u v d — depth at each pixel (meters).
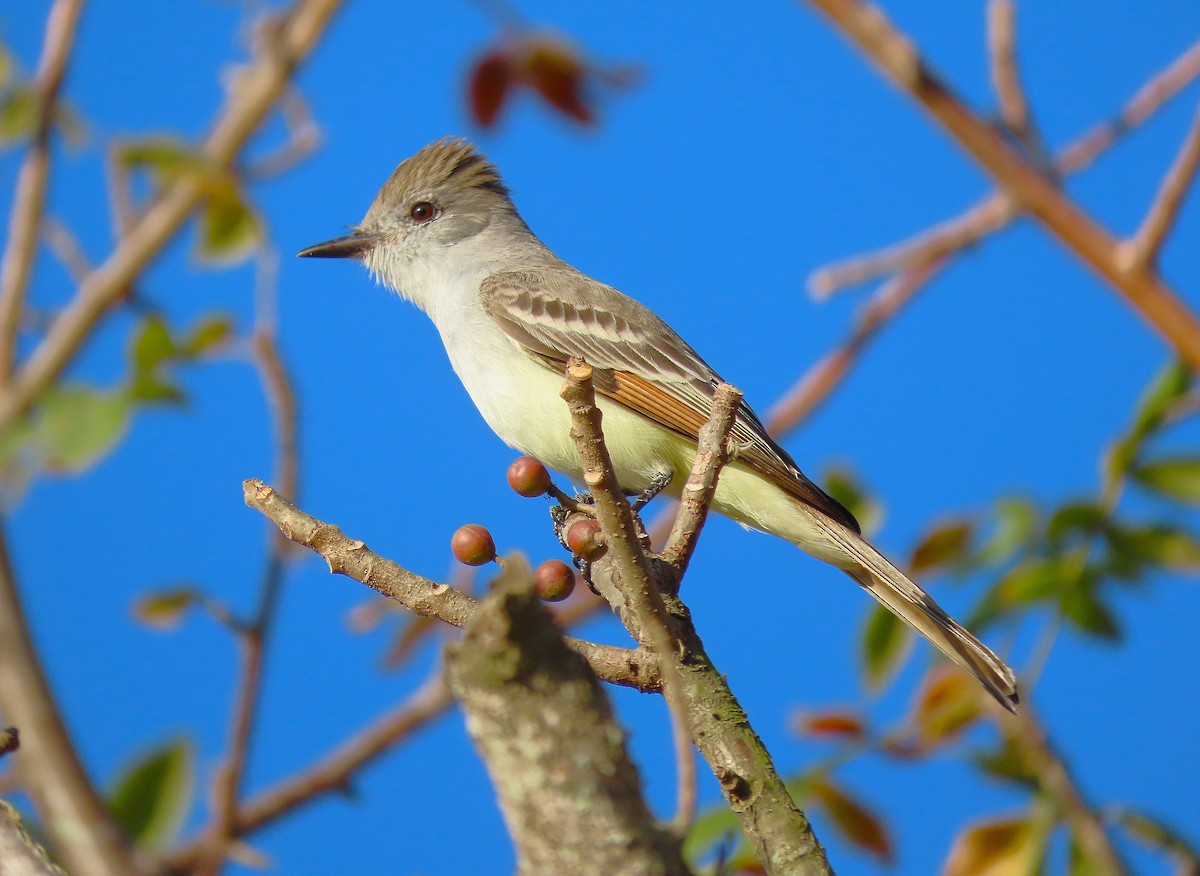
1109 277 5.49
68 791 6.48
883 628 7.15
